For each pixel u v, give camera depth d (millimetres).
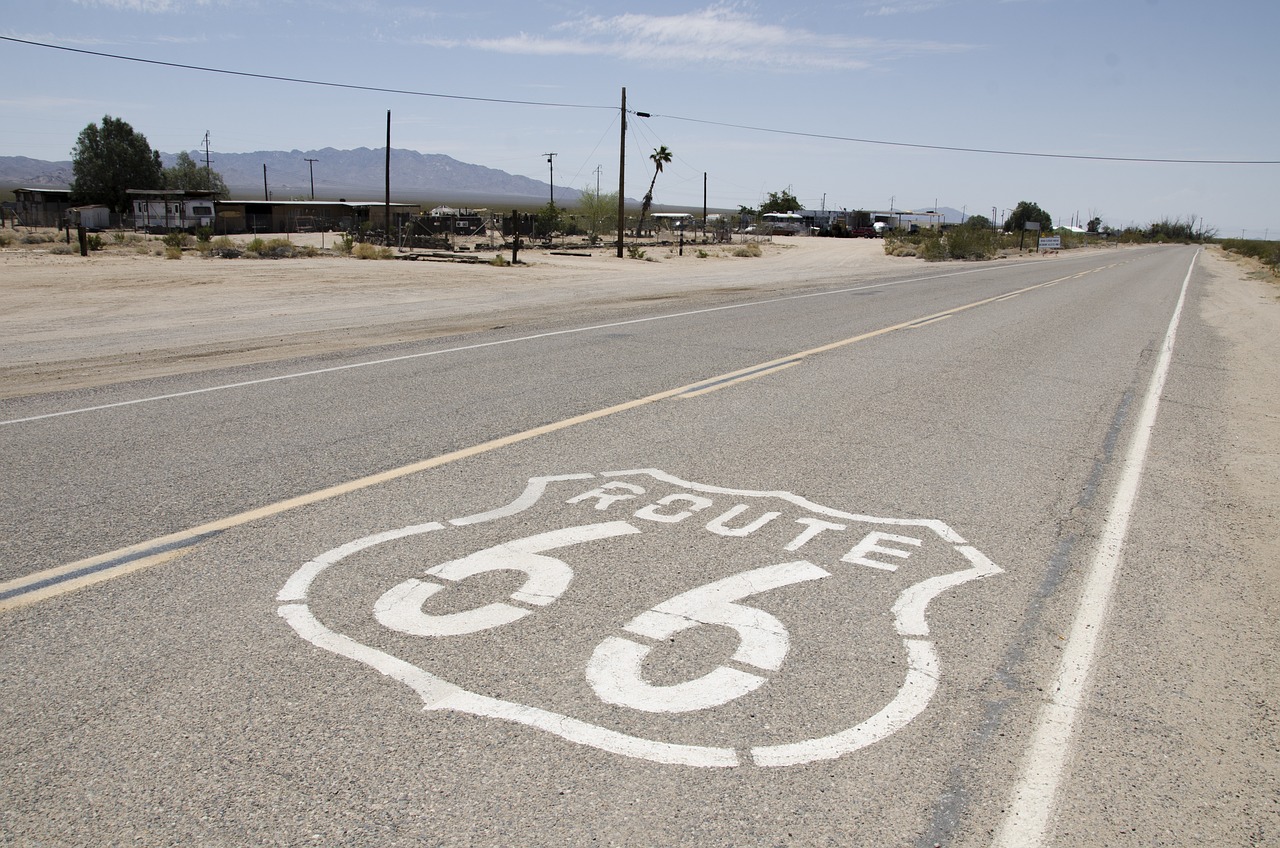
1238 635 4051
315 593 4152
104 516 5152
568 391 9055
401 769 2896
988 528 5348
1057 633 3998
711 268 37031
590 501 5566
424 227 51250
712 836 2637
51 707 3207
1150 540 5254
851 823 2715
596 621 3930
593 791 2814
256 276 22469
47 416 7699
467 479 5965
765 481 6109
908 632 3941
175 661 3529
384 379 9594
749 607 4121
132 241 41469
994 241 61125
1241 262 66500
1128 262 56406
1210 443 7797
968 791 2883
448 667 3520
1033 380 10578
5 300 16938
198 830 2609
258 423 7484
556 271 29422
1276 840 2701
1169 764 3064
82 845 2547
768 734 3139
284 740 3033
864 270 37594
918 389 9727
